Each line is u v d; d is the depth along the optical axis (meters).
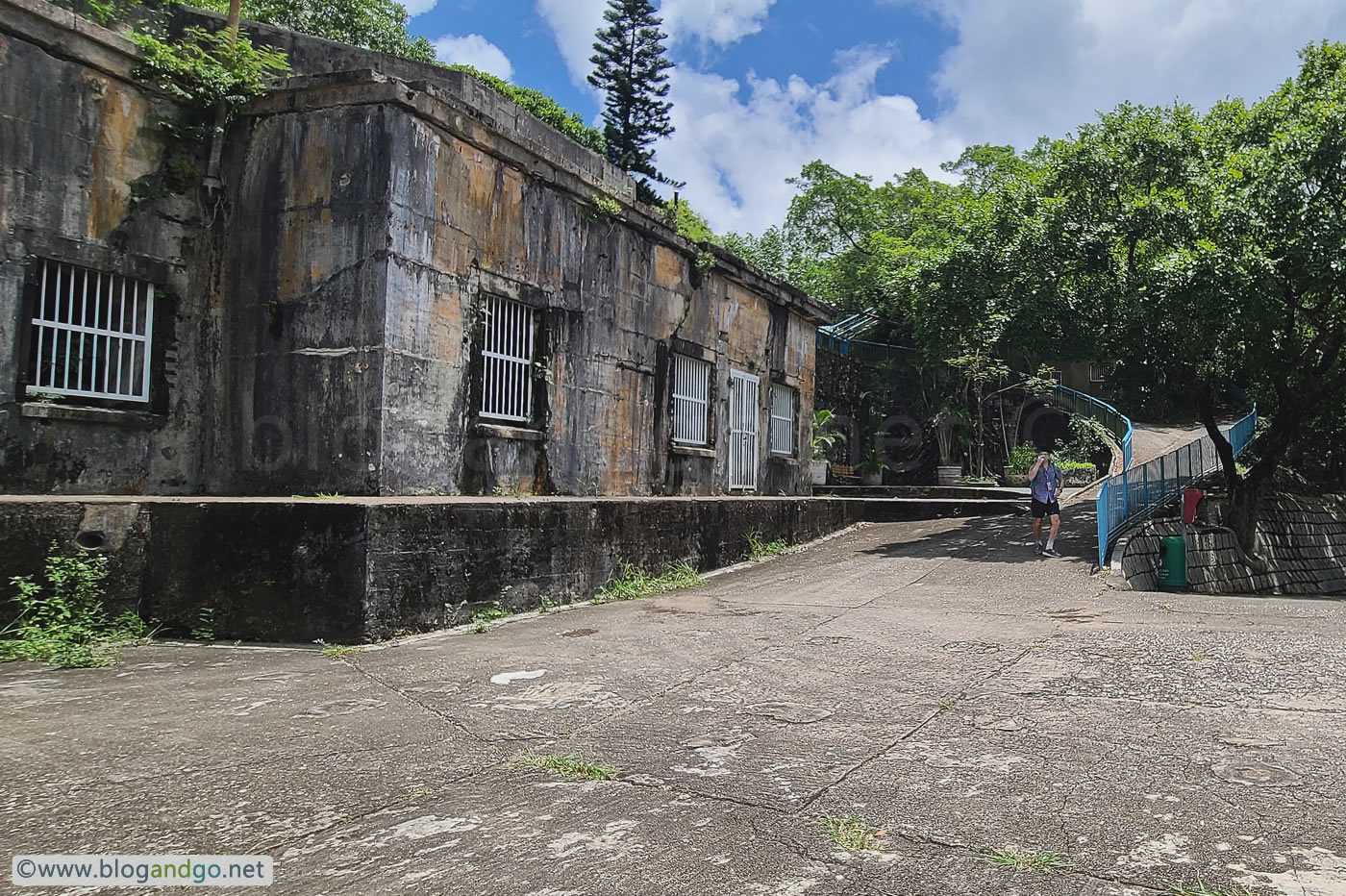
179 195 8.70
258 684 5.47
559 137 13.23
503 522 8.14
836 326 25.14
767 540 13.39
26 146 7.51
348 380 8.30
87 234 7.95
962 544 14.07
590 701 5.08
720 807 3.46
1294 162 12.43
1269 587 16.84
